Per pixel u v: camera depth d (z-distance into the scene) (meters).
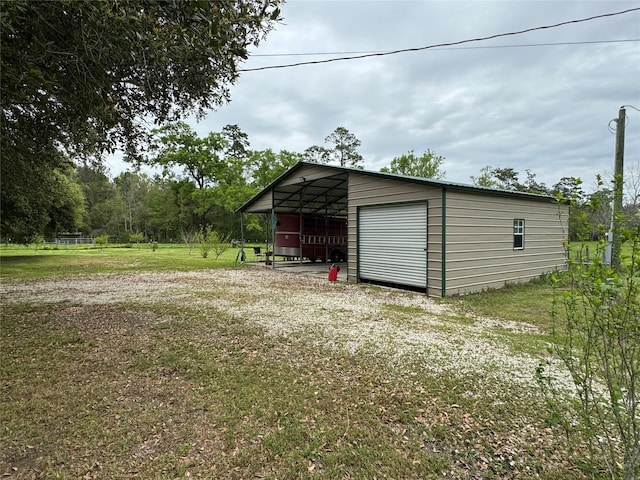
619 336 1.77
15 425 2.77
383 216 9.84
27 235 19.19
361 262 10.62
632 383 1.76
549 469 2.28
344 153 44.53
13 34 3.12
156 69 4.10
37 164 7.03
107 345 4.71
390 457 2.41
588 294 1.84
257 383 3.56
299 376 3.74
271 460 2.38
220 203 34.75
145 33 3.47
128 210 53.12
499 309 6.92
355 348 4.60
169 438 2.62
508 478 2.21
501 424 2.81
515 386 3.47
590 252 1.96
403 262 9.26
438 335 5.15
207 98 5.15
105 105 4.45
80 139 5.59
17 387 3.46
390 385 3.52
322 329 5.47
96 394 3.31
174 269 14.42
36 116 5.12
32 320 6.04
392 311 6.75
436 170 30.50
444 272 8.20
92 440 2.58
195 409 3.04
